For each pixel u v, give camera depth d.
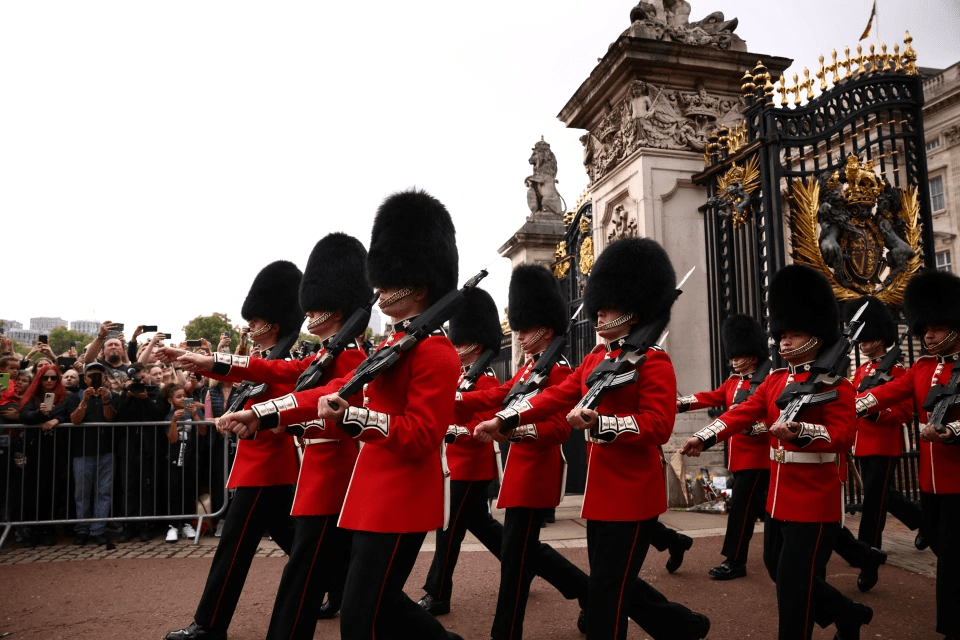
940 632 4.61
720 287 9.66
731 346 7.12
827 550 4.20
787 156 8.98
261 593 6.08
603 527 3.83
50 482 8.54
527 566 4.59
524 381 5.10
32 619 5.32
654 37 10.70
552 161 17.05
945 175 22.73
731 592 5.87
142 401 8.74
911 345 8.36
